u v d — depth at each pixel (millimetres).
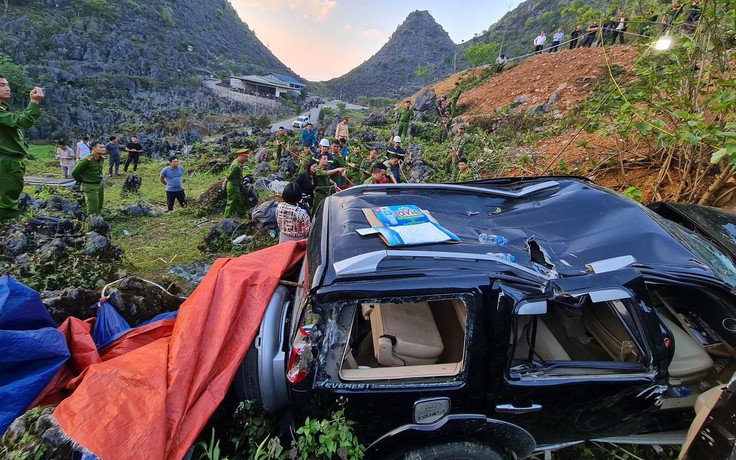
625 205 3225
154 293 4230
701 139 4395
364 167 10898
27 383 2793
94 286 4543
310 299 2373
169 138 33594
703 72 5301
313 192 7453
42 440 2299
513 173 8969
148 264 6074
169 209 9305
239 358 2826
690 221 3674
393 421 2529
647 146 6711
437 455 2480
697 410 2537
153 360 2715
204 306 3055
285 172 12695
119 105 65938
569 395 2506
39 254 4801
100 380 2482
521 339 2650
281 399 2889
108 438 2182
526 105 15570
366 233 2773
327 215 3240
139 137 25281
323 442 2301
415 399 2445
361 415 2490
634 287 2477
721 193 5301
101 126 53875
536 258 2773
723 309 2938
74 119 54406
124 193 11398
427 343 2631
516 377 2461
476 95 20156
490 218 3369
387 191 3795
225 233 7039
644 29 5848
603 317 2889
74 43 80750
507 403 2496
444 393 2438
